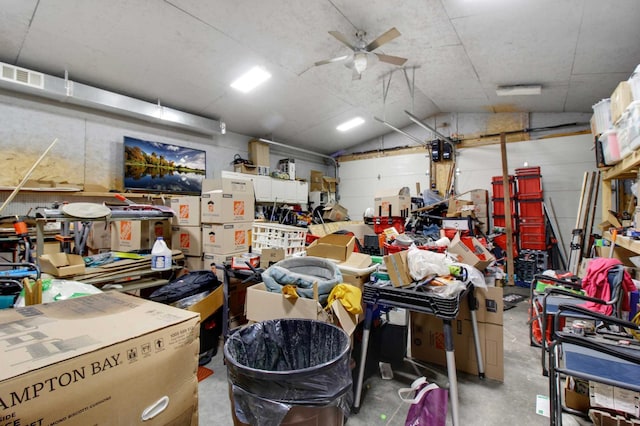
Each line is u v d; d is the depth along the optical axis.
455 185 6.99
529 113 6.30
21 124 3.81
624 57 3.60
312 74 4.97
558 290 2.21
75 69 3.93
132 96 4.69
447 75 5.00
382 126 7.66
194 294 2.57
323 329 1.30
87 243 3.53
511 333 3.21
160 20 3.41
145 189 4.93
